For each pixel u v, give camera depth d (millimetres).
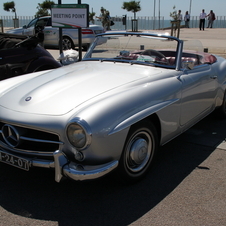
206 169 3305
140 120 2758
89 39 12172
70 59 4730
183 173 3215
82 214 2535
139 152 2832
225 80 4477
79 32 7398
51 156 2584
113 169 2574
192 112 3666
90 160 2492
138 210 2584
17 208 2607
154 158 3135
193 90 3576
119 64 3773
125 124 2553
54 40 12469
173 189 2904
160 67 3582
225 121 4969
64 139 2484
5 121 2691
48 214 2531
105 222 2432
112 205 2654
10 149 2734
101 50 4180
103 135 2430
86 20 7156
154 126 3006
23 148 2707
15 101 2906
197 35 18516
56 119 2518
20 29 12906
